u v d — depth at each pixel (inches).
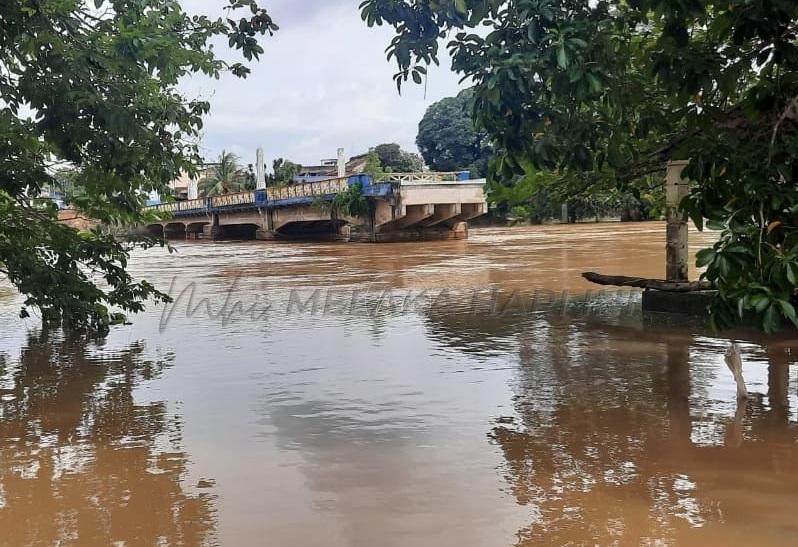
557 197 497.7
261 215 2089.1
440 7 218.4
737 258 156.9
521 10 201.2
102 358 344.8
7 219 405.4
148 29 342.6
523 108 225.5
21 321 467.5
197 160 413.1
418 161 2906.0
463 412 239.0
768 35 180.4
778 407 236.7
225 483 180.9
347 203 1626.5
